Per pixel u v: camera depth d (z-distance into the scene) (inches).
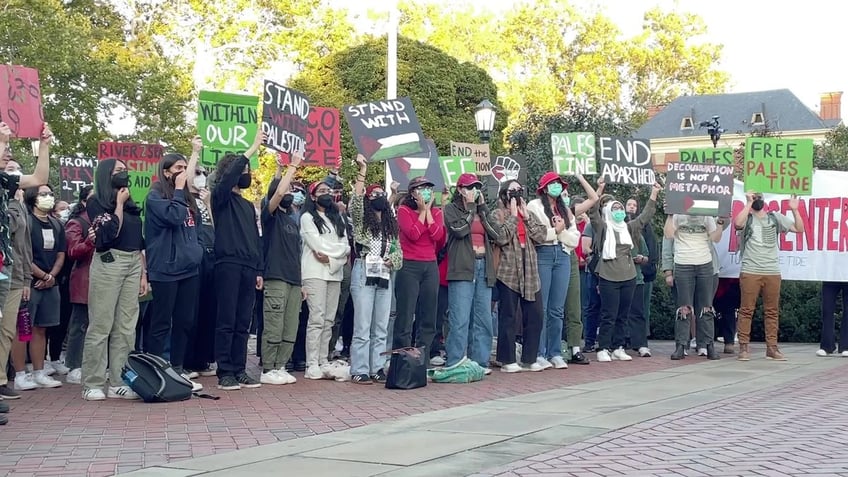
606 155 480.7
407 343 382.0
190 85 1327.5
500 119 1224.8
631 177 485.1
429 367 441.1
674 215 485.4
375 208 378.0
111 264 328.2
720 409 304.5
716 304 518.6
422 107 1138.7
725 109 2076.8
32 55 973.2
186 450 239.1
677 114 2132.1
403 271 381.4
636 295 497.7
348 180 1079.6
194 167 343.9
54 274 371.6
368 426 275.4
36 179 315.0
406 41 1149.1
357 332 381.7
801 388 361.1
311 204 386.9
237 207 352.8
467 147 556.1
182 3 1390.3
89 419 287.1
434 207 397.7
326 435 260.1
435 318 388.8
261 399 332.5
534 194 822.5
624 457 225.5
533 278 419.5
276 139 383.2
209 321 399.5
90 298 331.3
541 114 896.9
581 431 262.1
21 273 326.0
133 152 435.8
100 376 331.3
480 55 1871.3
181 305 345.1
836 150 718.5
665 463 218.5
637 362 468.8
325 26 1402.6
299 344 432.1
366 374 382.6
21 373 361.1
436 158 460.8
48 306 367.6
